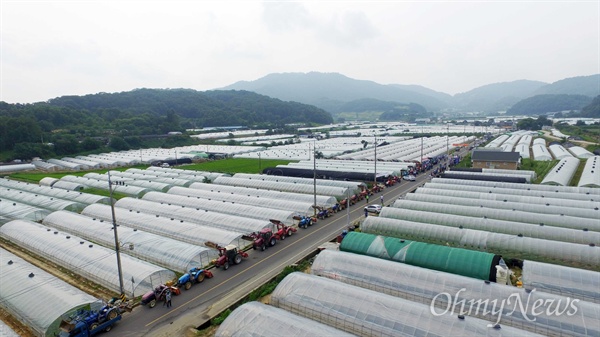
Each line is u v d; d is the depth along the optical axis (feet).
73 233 158.30
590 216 158.30
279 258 128.67
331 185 239.91
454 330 68.54
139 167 398.21
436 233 135.64
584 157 357.20
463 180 231.91
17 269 108.27
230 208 184.85
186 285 106.93
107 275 110.93
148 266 111.24
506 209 170.09
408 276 93.61
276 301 89.97
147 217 168.76
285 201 192.65
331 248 133.90
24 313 89.76
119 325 89.86
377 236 122.72
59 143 481.46
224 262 120.26
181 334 85.71
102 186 267.39
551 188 207.82
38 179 329.31
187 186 261.03
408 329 71.20
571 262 112.37
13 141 471.62
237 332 73.61
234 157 462.19
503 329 67.77
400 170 290.76
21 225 156.76
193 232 147.13
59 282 100.83
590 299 85.97
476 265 100.22
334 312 80.43
